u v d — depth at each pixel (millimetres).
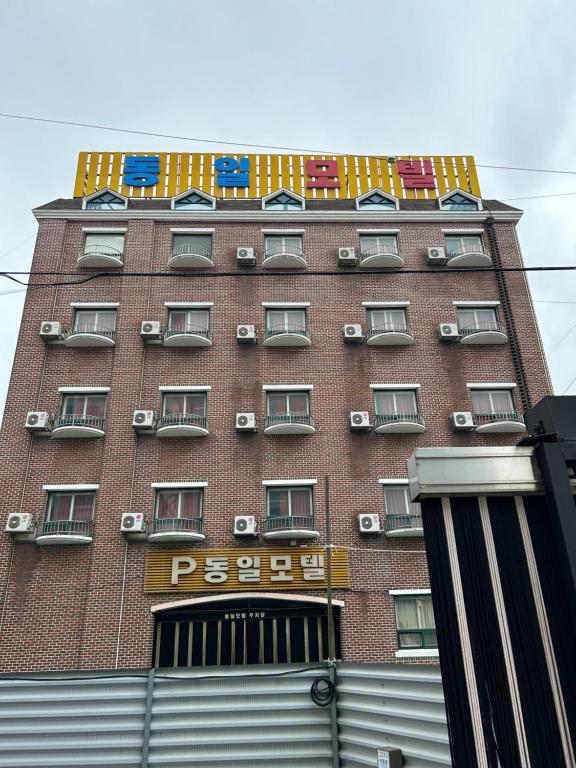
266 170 29797
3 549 20969
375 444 23297
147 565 20859
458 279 26469
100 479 22062
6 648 19781
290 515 22141
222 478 22391
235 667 9320
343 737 8688
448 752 6367
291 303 25500
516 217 27672
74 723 9031
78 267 25812
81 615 20266
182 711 8992
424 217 27375
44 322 24156
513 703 3652
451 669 3799
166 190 29047
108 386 23797
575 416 4039
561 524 3795
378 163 30422
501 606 3869
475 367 24906
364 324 25328
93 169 29297
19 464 22297
